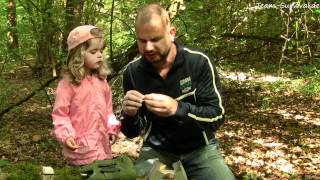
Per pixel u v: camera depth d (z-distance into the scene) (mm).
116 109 7066
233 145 7516
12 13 7711
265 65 10086
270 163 6672
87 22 7293
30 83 9719
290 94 10609
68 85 2988
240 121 8922
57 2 7105
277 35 8109
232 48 8703
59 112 2957
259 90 10852
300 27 7785
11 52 7531
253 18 7922
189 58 2764
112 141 3068
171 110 2553
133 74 2893
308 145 7469
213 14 7637
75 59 2959
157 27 2539
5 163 2449
